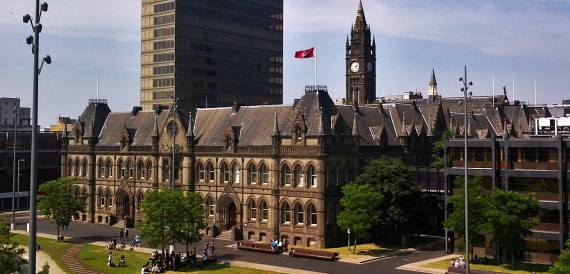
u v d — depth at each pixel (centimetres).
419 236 10738
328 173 9681
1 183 15638
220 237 10731
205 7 19150
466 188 6638
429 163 12288
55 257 8950
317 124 9700
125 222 12081
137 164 12344
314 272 7794
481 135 14025
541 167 8625
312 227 9700
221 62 19662
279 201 10125
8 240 5084
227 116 11638
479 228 7962
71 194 10719
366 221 8938
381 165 9644
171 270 8006
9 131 17038
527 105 18062
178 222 8112
